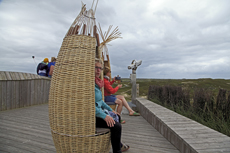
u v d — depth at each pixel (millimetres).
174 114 3777
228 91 3496
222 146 2045
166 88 5930
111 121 1913
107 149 2008
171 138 2775
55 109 1805
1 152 2420
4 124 3898
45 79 7340
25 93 6367
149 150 2527
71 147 1797
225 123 3082
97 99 2029
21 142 2818
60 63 1844
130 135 3256
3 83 5523
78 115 1740
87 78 1783
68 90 1748
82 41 1854
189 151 2098
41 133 3307
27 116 4816
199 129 2719
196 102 4203
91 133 1786
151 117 4027
